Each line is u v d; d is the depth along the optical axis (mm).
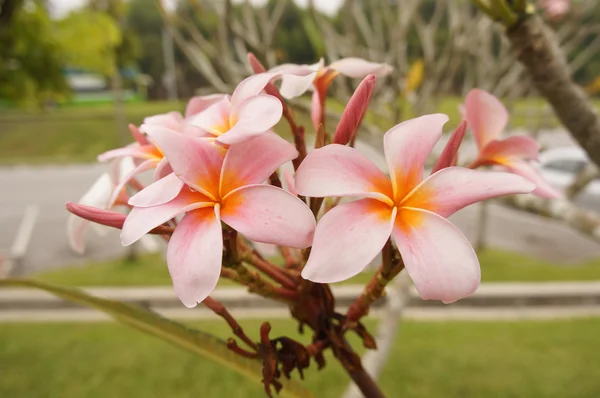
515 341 5590
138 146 1000
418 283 665
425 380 4801
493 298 6773
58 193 14914
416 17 3641
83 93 31500
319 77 1088
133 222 730
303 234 685
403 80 3336
